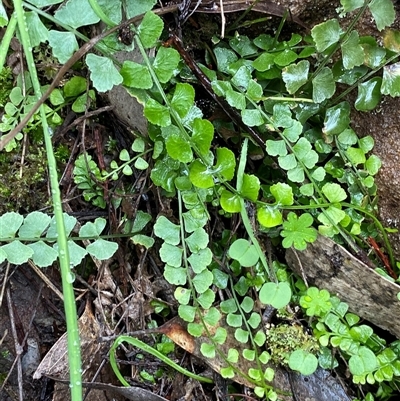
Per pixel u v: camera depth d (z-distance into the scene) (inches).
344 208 12.6
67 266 9.3
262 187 12.7
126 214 12.4
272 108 11.9
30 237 10.2
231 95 11.5
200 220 11.5
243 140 12.5
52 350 11.9
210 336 11.7
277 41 12.5
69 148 12.7
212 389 12.7
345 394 12.5
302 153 11.7
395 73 11.3
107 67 10.2
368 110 12.0
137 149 12.0
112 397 12.4
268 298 10.8
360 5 10.6
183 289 11.5
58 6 11.5
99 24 11.4
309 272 12.6
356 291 12.2
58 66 12.0
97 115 12.7
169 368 12.6
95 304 12.5
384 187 12.6
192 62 11.5
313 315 12.4
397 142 12.2
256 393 11.9
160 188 12.2
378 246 13.0
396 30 11.5
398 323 12.2
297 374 12.5
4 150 12.2
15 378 12.6
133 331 12.5
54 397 12.0
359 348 12.1
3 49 9.5
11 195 12.2
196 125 10.4
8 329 12.5
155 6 11.3
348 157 12.4
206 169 10.9
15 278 12.6
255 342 12.0
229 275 12.5
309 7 12.0
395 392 12.9
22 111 12.2
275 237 12.9
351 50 11.0
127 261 12.7
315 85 11.6
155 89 11.0
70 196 12.5
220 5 11.1
